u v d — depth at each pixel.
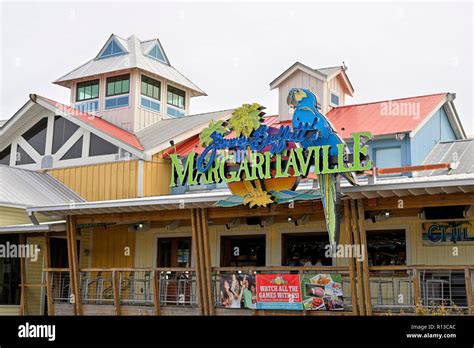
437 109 24.03
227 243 21.28
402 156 21.80
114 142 24.64
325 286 16.62
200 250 18.16
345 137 22.39
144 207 18.75
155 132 26.47
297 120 16.27
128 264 22.84
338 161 15.50
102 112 27.95
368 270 15.91
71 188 25.62
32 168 26.95
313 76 25.56
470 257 17.11
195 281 19.22
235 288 17.86
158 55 29.28
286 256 20.03
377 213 18.00
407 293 17.25
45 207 20.19
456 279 16.88
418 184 14.84
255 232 20.50
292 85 25.91
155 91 28.41
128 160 24.42
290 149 16.36
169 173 25.20
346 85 26.77
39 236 22.16
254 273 17.84
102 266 23.38
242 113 17.08
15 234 22.31
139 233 22.83
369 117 23.78
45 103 26.08
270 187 16.72
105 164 24.95
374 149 22.33
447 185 14.65
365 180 20.34
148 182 24.28
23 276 21.58
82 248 23.80
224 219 20.80
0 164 25.72
